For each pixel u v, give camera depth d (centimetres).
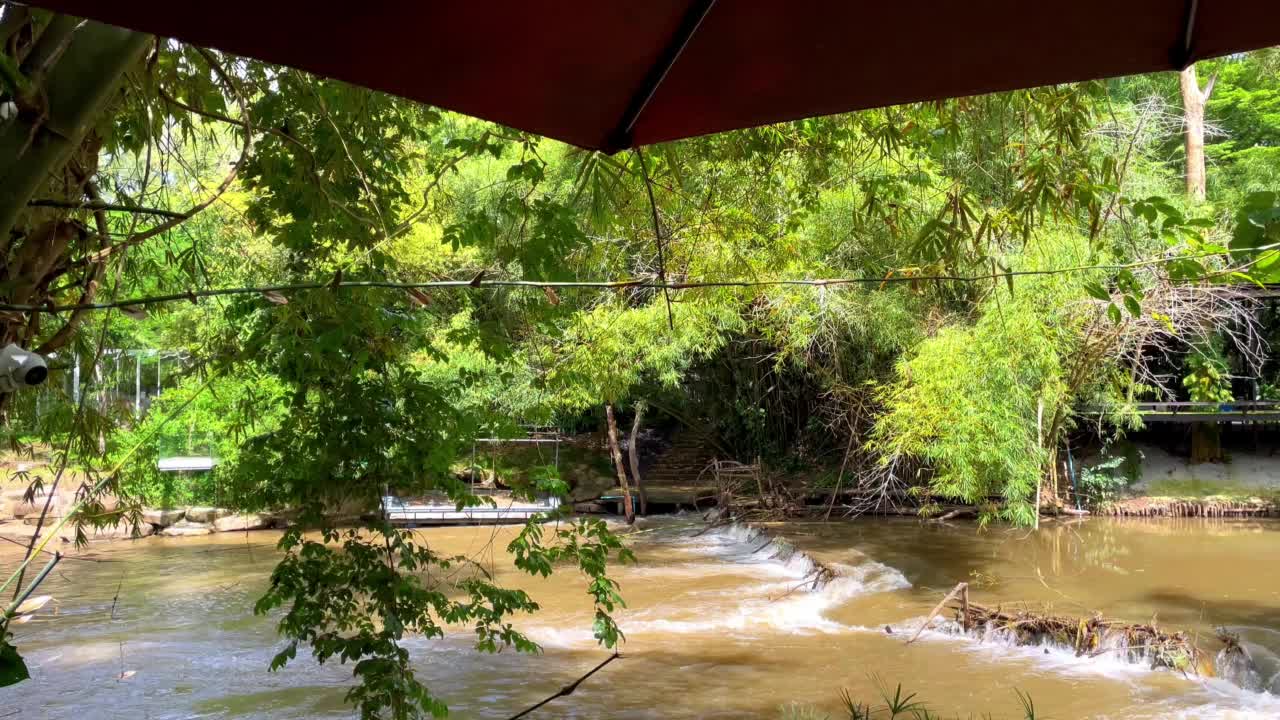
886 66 138
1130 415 1552
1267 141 1931
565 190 1320
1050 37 130
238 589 1164
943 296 1402
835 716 700
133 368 1403
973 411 1214
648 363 1470
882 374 1658
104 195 447
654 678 801
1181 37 129
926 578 1157
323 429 454
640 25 128
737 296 1005
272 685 790
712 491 1948
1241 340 1711
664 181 627
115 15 112
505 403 1352
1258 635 832
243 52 124
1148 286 1189
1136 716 675
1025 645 879
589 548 502
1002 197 626
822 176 614
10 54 219
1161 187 1323
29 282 284
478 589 491
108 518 457
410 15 119
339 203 449
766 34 131
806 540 1437
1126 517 1639
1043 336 1180
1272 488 1667
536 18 123
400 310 503
